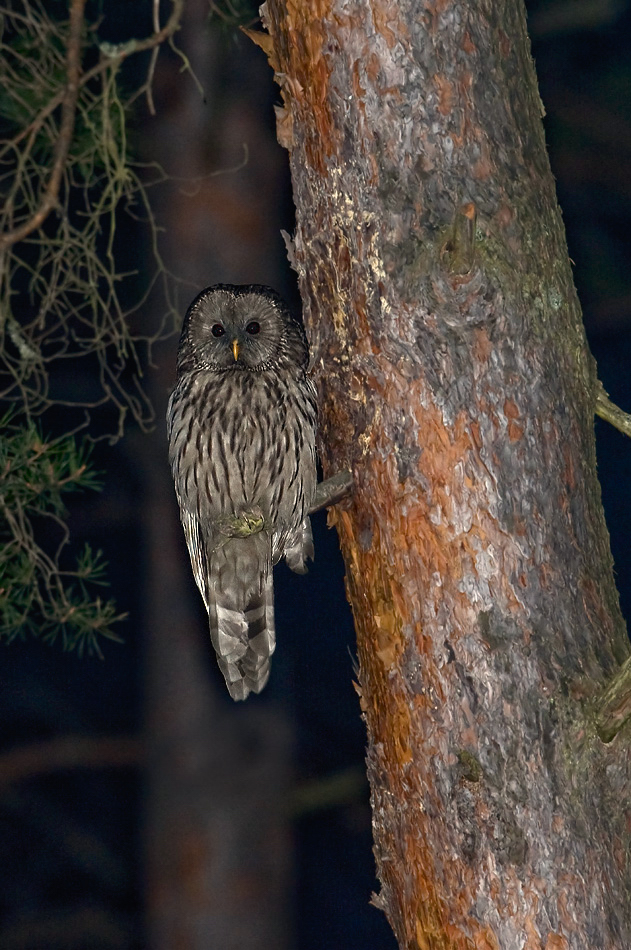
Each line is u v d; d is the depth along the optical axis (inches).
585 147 778.2
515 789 270.4
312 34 283.3
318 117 287.1
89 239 427.2
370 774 299.6
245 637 406.6
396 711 285.3
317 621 861.2
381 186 277.3
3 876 820.0
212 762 679.7
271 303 420.2
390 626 286.0
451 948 277.0
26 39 447.2
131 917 772.0
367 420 288.8
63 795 850.8
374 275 280.4
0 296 416.8
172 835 677.9
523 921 268.8
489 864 271.3
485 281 268.4
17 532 424.8
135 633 868.6
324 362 301.3
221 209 646.5
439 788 277.0
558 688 271.0
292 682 767.1
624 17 798.5
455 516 275.6
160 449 677.3
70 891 821.9
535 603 273.0
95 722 845.8
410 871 285.4
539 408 275.0
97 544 857.5
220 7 506.3
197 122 641.6
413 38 273.7
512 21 285.3
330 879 880.3
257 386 409.4
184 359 431.5
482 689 273.0
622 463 913.5
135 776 853.2
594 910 268.4
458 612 275.3
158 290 644.7
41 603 431.8
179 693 683.4
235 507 418.3
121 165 417.1
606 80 782.5
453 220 264.5
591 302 777.6
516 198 276.2
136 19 649.6
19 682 839.7
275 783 685.9
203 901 673.0
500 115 278.1
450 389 275.0
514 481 273.4
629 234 820.6
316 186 293.1
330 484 293.6
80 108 428.8
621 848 273.9
